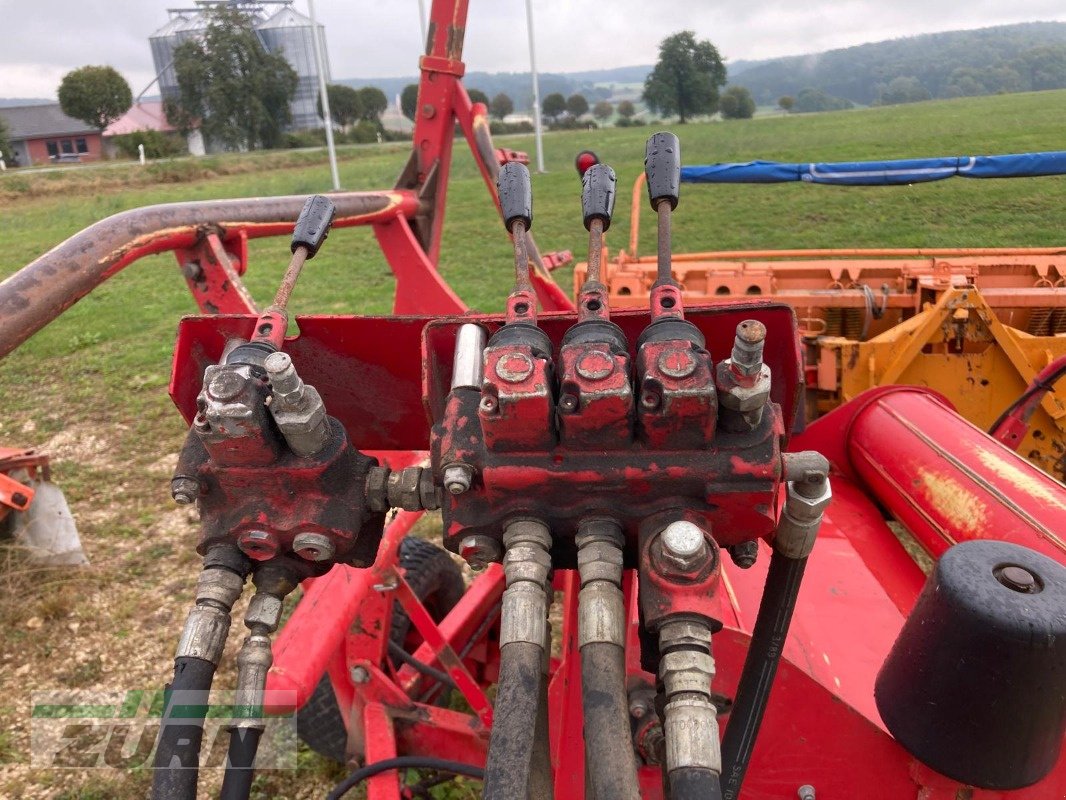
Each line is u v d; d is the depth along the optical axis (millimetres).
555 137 49438
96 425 6977
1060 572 1139
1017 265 4336
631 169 25688
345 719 2592
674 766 729
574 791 1681
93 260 1706
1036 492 1943
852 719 1468
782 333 1054
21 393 7941
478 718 2574
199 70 55844
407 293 3471
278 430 916
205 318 1150
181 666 865
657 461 850
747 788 1589
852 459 2676
